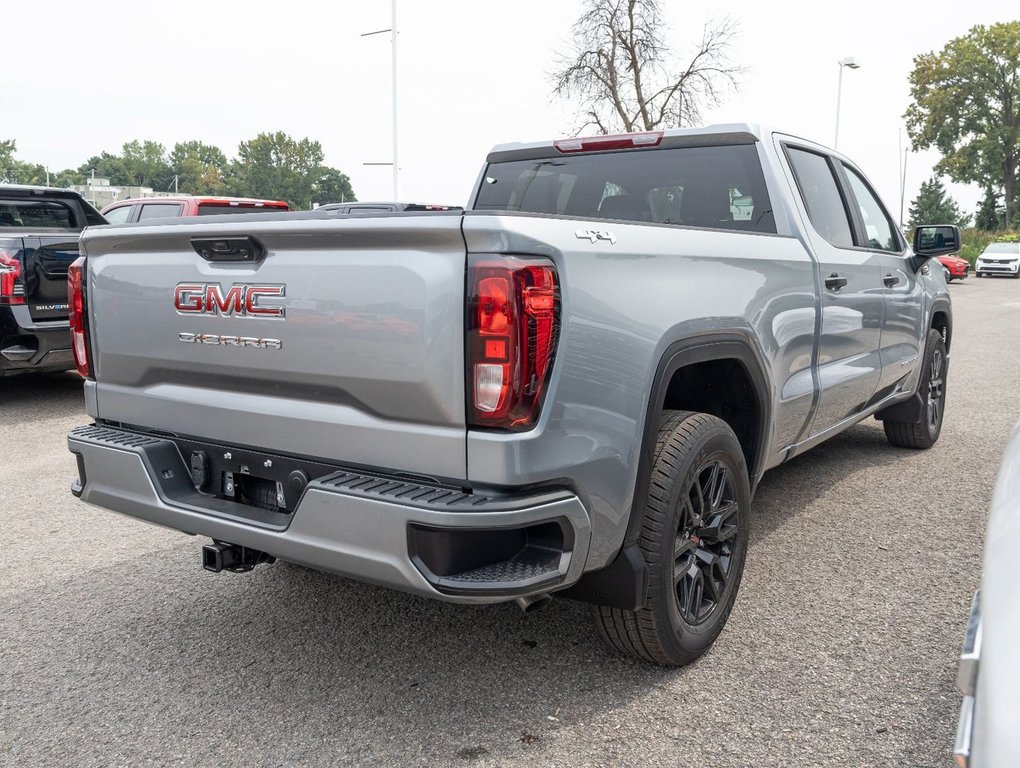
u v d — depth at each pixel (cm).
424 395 230
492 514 221
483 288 220
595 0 2577
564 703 282
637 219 424
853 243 464
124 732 269
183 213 1199
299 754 256
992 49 6712
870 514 471
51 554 426
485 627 338
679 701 282
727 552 321
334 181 14588
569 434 235
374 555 232
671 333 271
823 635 328
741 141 396
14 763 254
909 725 267
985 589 149
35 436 689
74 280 325
